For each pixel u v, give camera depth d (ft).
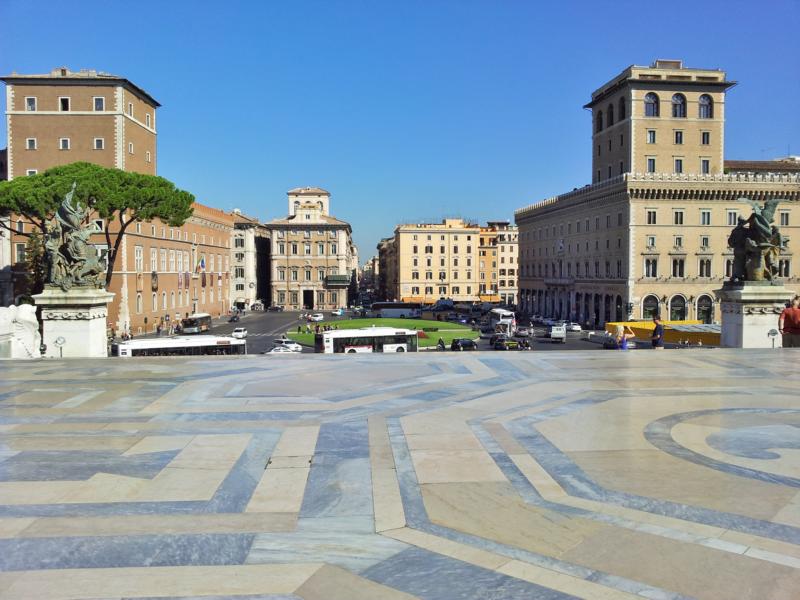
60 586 18.88
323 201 538.88
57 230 70.18
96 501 25.31
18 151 261.24
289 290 467.93
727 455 31.17
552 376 53.06
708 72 306.35
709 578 19.17
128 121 269.64
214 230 394.52
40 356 74.28
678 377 52.60
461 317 366.02
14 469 29.07
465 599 18.13
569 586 18.78
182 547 21.39
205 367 57.93
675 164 306.55
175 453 31.45
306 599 18.21
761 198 295.28
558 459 30.50
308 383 49.70
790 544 21.40
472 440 33.73
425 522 23.31
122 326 251.60
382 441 33.50
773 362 61.26
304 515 23.99
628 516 23.76
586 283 339.36
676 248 293.02
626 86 307.78
